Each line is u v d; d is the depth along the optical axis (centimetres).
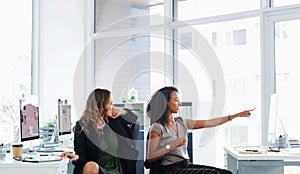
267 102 448
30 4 507
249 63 466
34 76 506
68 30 552
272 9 444
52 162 327
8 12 464
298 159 339
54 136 443
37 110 394
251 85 464
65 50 546
